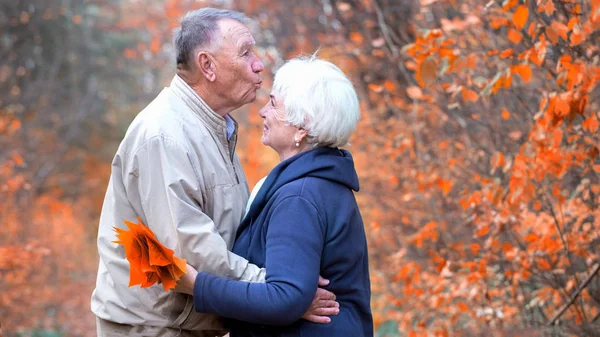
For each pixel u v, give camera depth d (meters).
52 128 23.27
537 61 4.27
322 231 3.36
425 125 6.91
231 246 3.67
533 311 5.80
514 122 6.02
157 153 3.48
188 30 3.71
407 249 7.35
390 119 7.83
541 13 4.99
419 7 7.40
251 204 3.56
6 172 10.80
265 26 11.87
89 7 26.97
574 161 4.66
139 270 3.13
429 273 6.51
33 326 11.64
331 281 3.46
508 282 5.81
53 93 23.34
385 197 7.89
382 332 8.45
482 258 5.67
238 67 3.69
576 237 4.96
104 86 28.78
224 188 3.67
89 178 26.53
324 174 3.46
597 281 5.43
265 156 12.34
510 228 5.34
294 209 3.33
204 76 3.70
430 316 6.45
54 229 14.56
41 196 18.91
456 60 4.51
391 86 6.76
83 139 27.52
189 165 3.49
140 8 19.69
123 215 3.61
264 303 3.19
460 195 6.26
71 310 13.30
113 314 3.62
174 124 3.56
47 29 23.08
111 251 3.65
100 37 27.12
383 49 7.91
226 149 3.82
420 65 4.49
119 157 3.58
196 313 3.57
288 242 3.28
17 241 10.98
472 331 6.33
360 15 9.16
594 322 5.32
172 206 3.41
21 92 21.53
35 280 11.40
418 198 7.01
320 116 3.47
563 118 4.24
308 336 3.37
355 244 3.52
